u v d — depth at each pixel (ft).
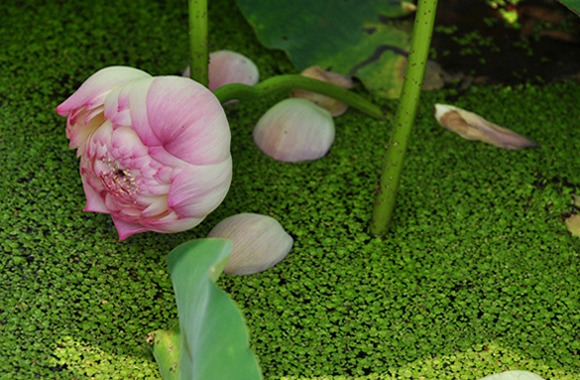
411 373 4.40
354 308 4.54
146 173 4.30
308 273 4.61
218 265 4.12
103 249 4.61
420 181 4.90
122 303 4.49
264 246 4.60
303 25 5.24
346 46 5.22
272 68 5.25
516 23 5.40
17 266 4.54
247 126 5.04
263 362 4.40
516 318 4.54
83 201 4.72
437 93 5.21
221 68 5.07
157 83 4.28
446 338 4.49
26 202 4.70
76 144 4.45
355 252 4.68
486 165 4.97
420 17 4.33
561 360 4.45
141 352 4.40
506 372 4.37
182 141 4.27
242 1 5.25
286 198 4.82
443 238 4.74
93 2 5.41
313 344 4.45
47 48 5.20
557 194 4.88
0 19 5.29
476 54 5.31
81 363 4.35
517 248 4.72
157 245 4.63
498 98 5.20
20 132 4.90
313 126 4.92
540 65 5.30
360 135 5.05
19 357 4.35
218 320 4.05
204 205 4.37
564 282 4.63
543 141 5.06
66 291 4.50
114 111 4.29
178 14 5.41
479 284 4.62
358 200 4.83
